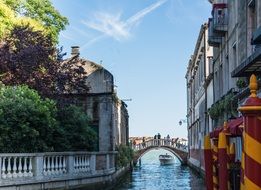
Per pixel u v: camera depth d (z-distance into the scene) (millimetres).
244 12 17203
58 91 20125
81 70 21312
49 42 20453
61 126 19891
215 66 27562
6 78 19312
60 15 29109
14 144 16047
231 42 20812
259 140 3307
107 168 22672
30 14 28156
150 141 65688
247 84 16172
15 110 16000
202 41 37031
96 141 24906
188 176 40844
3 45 19812
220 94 25188
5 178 13492
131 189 27547
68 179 17328
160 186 29641
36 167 15109
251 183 3291
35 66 19484
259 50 9055
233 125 9016
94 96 26953
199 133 40625
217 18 22656
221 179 7703
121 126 39625
